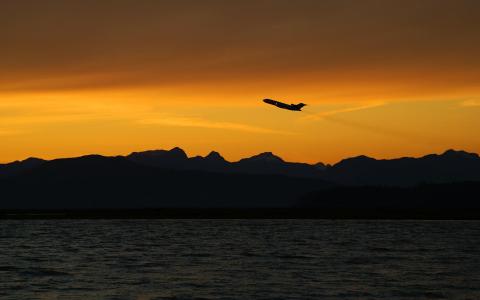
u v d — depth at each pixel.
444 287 128.00
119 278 140.50
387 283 132.88
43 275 145.50
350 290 124.31
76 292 122.94
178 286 129.38
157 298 117.06
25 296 119.25
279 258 182.00
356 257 184.38
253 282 134.38
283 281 135.62
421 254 193.12
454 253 196.50
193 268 158.12
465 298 117.25
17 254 195.38
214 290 124.81
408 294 120.44
